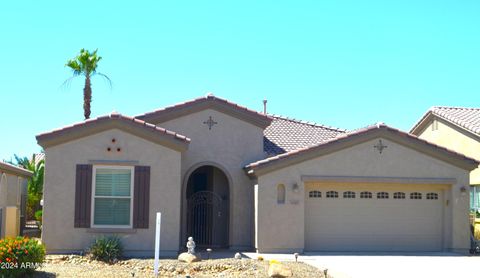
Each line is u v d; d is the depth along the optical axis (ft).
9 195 96.32
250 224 82.17
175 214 72.59
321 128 98.48
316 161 79.05
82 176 71.61
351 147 80.12
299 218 77.82
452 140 107.96
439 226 82.69
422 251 81.76
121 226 71.82
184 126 82.33
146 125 72.59
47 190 71.10
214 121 83.05
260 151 83.71
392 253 79.25
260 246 76.74
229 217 82.38
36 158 156.15
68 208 71.26
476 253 81.05
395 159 81.05
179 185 72.95
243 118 83.61
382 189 81.87
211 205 84.79
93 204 71.61
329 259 71.51
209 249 81.61
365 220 81.05
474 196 100.37
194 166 81.87
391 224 81.56
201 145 82.53
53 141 71.31
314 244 79.56
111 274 57.11
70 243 70.90
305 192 79.82
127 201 72.28
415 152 81.66
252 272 58.13
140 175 72.38
